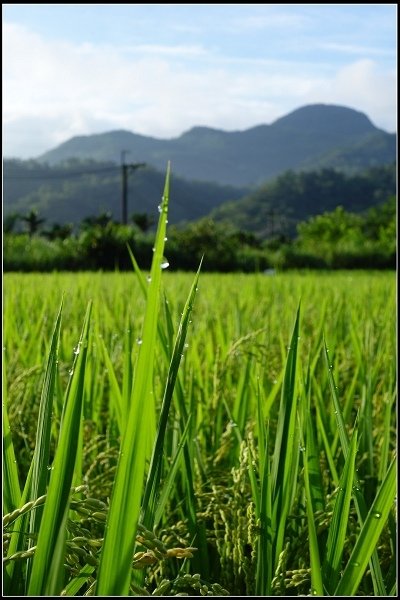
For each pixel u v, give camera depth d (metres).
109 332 4.72
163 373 2.85
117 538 1.23
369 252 55.62
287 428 2.00
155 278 1.27
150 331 1.26
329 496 2.34
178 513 2.60
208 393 3.55
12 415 3.05
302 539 2.23
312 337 4.89
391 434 3.62
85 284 8.30
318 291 9.46
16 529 1.61
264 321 5.61
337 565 1.79
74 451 1.33
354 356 4.40
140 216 83.56
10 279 12.67
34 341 4.27
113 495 1.23
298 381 2.29
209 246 48.44
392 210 87.06
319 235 84.44
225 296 8.73
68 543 1.33
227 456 3.04
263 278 13.73
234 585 2.11
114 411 3.22
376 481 2.91
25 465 2.92
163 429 1.52
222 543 2.34
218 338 4.12
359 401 3.71
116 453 2.73
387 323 5.37
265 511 1.98
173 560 2.33
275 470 2.00
